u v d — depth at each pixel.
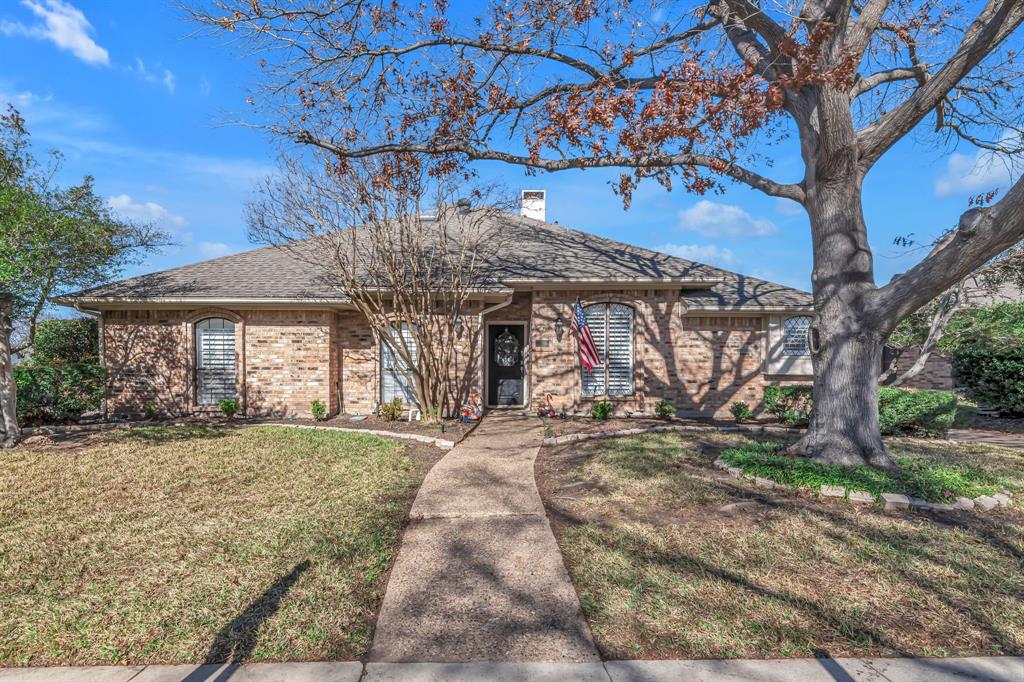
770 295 14.71
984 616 3.93
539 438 10.91
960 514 6.06
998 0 6.84
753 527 5.62
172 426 12.34
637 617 3.93
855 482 6.64
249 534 5.51
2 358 10.12
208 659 3.45
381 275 13.54
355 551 5.07
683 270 14.49
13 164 13.52
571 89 9.11
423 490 7.13
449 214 15.71
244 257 16.19
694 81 6.92
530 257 14.99
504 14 8.64
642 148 7.94
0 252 12.70
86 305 13.49
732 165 8.66
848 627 3.77
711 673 3.28
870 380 7.70
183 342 13.80
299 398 13.85
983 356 14.88
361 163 11.73
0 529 5.73
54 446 10.09
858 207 7.83
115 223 16.92
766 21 7.63
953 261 6.52
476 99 9.23
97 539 5.41
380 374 14.24
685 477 7.51
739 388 14.30
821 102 7.14
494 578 4.56
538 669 3.33
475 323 13.91
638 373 14.23
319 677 3.25
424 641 3.64
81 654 3.52
